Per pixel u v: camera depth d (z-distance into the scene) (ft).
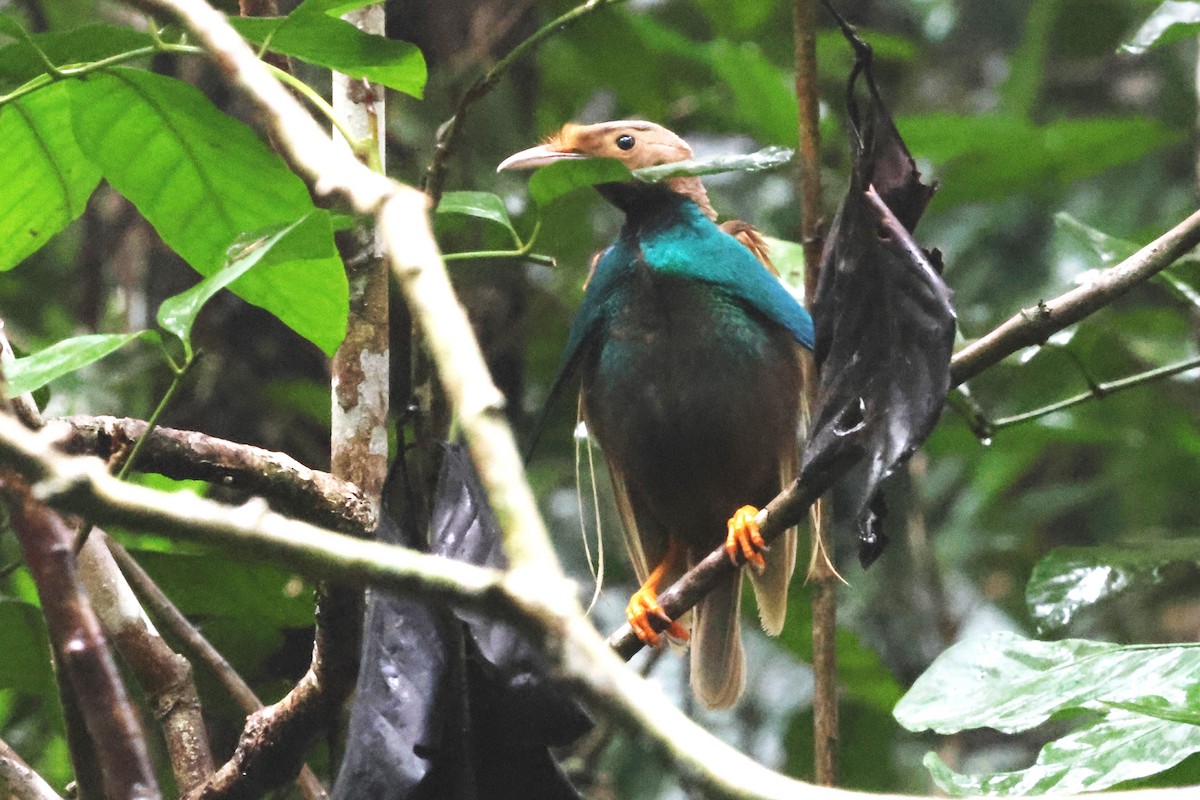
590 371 30.35
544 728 19.74
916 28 57.47
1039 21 50.01
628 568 42.04
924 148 44.80
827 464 19.48
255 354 35.70
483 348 35.68
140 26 40.91
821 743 27.68
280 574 26.86
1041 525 51.52
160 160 20.08
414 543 21.18
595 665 9.47
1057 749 21.80
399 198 11.27
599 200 41.16
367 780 19.45
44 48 18.84
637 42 47.67
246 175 20.16
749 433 29.19
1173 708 19.84
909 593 43.73
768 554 29.07
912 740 43.29
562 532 42.68
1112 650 22.91
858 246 19.57
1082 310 20.27
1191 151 51.42
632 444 29.81
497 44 37.73
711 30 55.72
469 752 19.79
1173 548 29.01
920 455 45.62
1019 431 42.78
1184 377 40.70
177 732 22.50
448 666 19.83
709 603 29.78
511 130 37.76
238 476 22.84
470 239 35.65
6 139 20.62
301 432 35.68
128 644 22.53
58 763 34.94
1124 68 58.49
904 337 19.24
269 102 12.61
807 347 29.63
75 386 35.91
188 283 36.68
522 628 9.70
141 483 27.55
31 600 30.45
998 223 50.03
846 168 45.62
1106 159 44.78
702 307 29.14
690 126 49.80
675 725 9.54
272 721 21.75
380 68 19.44
